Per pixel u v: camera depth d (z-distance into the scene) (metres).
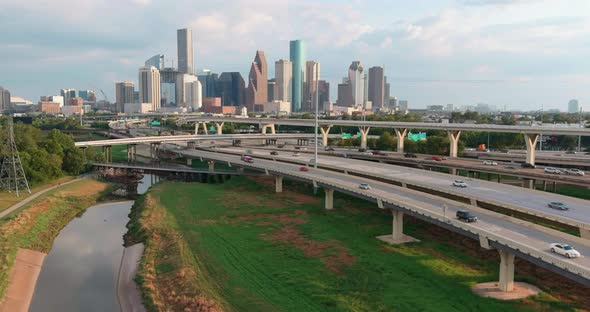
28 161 151.62
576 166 173.12
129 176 193.00
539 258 63.41
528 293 69.12
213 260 85.69
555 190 137.75
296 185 157.12
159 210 124.00
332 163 169.88
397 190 110.06
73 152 180.25
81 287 80.19
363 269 79.75
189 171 180.38
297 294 71.06
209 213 121.94
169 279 77.94
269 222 112.25
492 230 75.94
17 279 80.88
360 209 121.56
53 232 113.25
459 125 194.88
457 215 82.44
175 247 92.00
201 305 66.25
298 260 85.50
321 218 115.00
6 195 135.62
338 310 65.25
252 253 89.69
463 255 85.69
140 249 98.00
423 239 95.81
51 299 75.06
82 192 153.25
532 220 98.94
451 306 65.44
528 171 145.00
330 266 81.88
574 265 58.53
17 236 100.44
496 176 170.62
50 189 148.50
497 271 77.75
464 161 176.88
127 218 129.50
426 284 73.12
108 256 96.69
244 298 69.50
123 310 71.06
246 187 157.62
